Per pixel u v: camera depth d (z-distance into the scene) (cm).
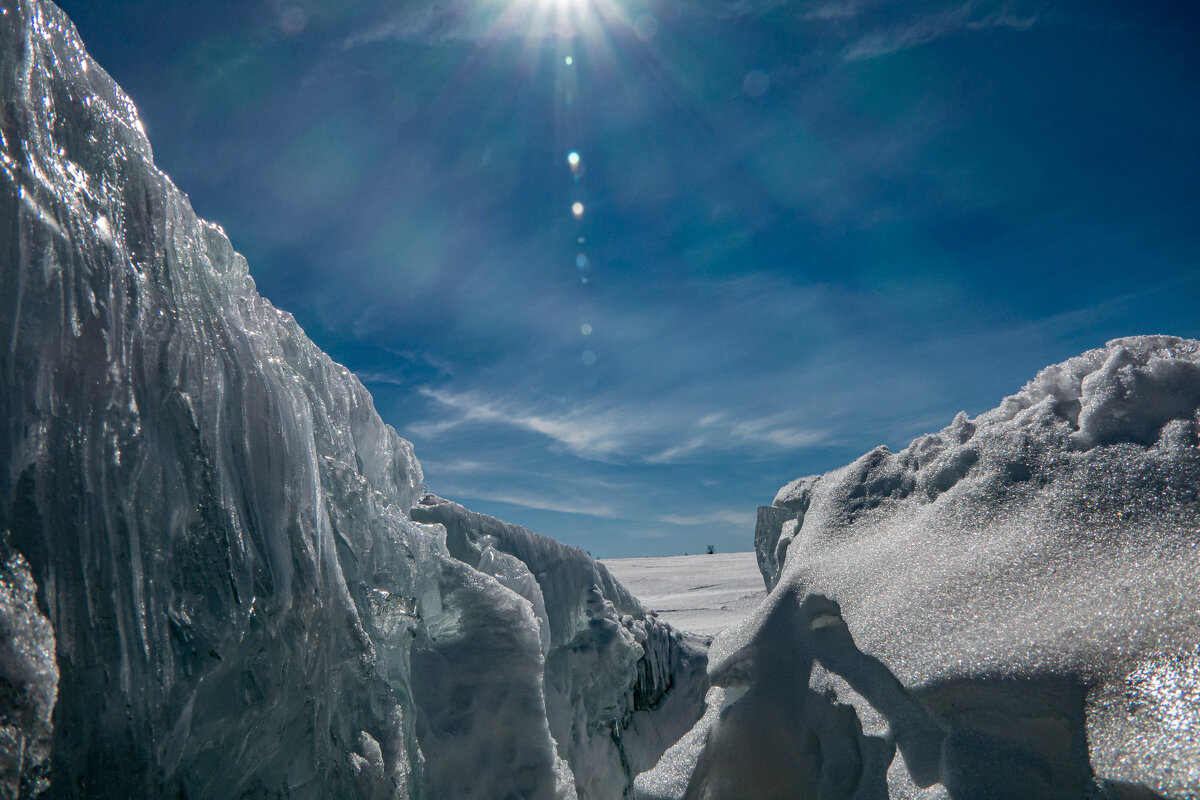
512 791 247
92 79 174
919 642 172
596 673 407
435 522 347
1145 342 199
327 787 191
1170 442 171
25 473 128
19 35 147
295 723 183
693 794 212
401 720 221
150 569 147
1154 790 118
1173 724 123
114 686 135
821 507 261
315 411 269
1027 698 146
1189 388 179
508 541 391
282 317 290
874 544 221
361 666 209
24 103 144
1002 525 186
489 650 272
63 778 126
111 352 149
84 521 135
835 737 198
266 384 194
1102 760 128
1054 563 166
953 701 157
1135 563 154
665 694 505
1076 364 209
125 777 134
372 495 266
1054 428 197
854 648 207
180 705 146
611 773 394
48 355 136
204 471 165
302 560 190
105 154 166
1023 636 154
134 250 166
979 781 147
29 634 112
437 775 246
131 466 147
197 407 169
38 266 137
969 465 212
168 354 164
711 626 1005
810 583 224
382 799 197
